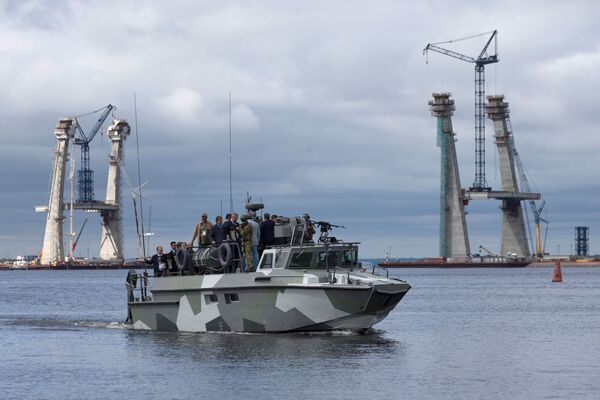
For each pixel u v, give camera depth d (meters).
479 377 38.75
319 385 36.66
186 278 49.91
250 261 47.75
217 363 41.28
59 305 95.88
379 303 46.66
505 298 102.88
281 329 47.56
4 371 41.22
